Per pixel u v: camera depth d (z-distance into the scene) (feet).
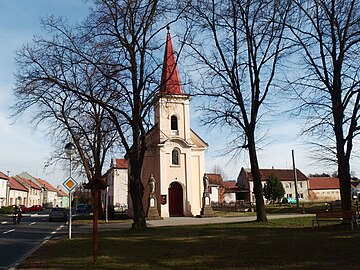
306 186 296.30
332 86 61.87
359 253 35.17
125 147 71.61
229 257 36.29
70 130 95.61
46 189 405.80
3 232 83.25
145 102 70.79
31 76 68.39
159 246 46.57
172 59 87.61
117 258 38.45
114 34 68.69
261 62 75.00
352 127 60.23
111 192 231.91
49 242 58.65
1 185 245.86
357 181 282.77
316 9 61.82
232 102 76.64
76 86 69.97
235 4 73.87
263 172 292.40
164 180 124.16
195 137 133.59
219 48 75.97
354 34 59.00
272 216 107.34
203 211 120.26
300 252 37.45
